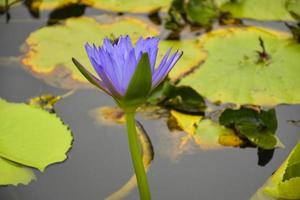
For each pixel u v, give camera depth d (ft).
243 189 4.77
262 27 5.91
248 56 5.58
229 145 5.00
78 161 4.92
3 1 6.23
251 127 5.07
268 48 5.65
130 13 6.09
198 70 5.48
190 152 4.96
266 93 5.31
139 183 4.42
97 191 4.77
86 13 6.10
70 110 5.25
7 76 5.49
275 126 5.06
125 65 4.20
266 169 4.87
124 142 5.05
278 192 4.62
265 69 5.46
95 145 5.02
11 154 4.88
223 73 5.44
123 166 4.90
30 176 4.82
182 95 5.27
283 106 5.24
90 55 4.29
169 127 5.12
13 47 5.74
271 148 4.98
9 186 4.77
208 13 6.07
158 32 5.87
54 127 5.06
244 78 5.41
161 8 6.14
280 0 6.15
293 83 5.36
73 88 5.40
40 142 4.97
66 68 5.53
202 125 5.12
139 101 4.28
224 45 5.69
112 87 4.24
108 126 5.14
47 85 5.42
